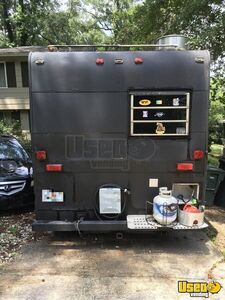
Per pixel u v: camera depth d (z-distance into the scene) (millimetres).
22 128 18469
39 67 4270
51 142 4355
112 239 4930
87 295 3381
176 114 4301
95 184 4438
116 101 4289
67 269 3949
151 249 4574
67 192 4453
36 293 3422
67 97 4293
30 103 4312
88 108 4301
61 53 4281
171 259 4246
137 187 4434
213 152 15016
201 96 4266
